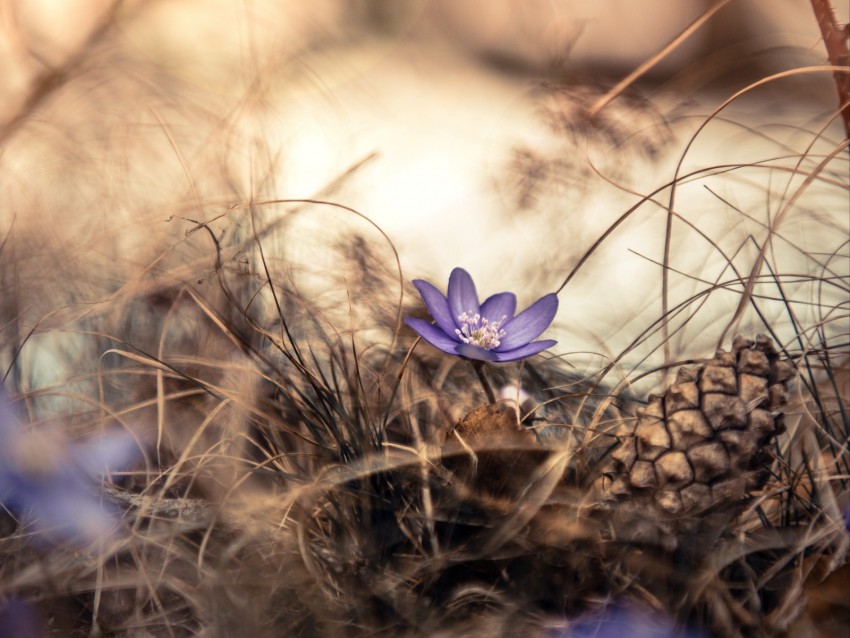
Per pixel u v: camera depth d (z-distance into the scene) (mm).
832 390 468
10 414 425
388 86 907
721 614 411
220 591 414
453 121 834
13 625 412
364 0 1026
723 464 412
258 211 517
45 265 494
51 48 583
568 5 949
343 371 449
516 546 418
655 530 414
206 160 535
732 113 641
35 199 520
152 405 461
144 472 434
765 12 896
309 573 417
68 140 551
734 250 538
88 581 420
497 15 1019
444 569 420
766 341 419
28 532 425
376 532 422
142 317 490
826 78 625
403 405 453
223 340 476
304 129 674
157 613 419
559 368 483
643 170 571
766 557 425
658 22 958
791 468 437
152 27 662
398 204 647
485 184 633
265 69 579
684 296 533
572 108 565
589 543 417
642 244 567
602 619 413
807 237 539
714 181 589
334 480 424
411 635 413
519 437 425
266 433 447
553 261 561
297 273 505
